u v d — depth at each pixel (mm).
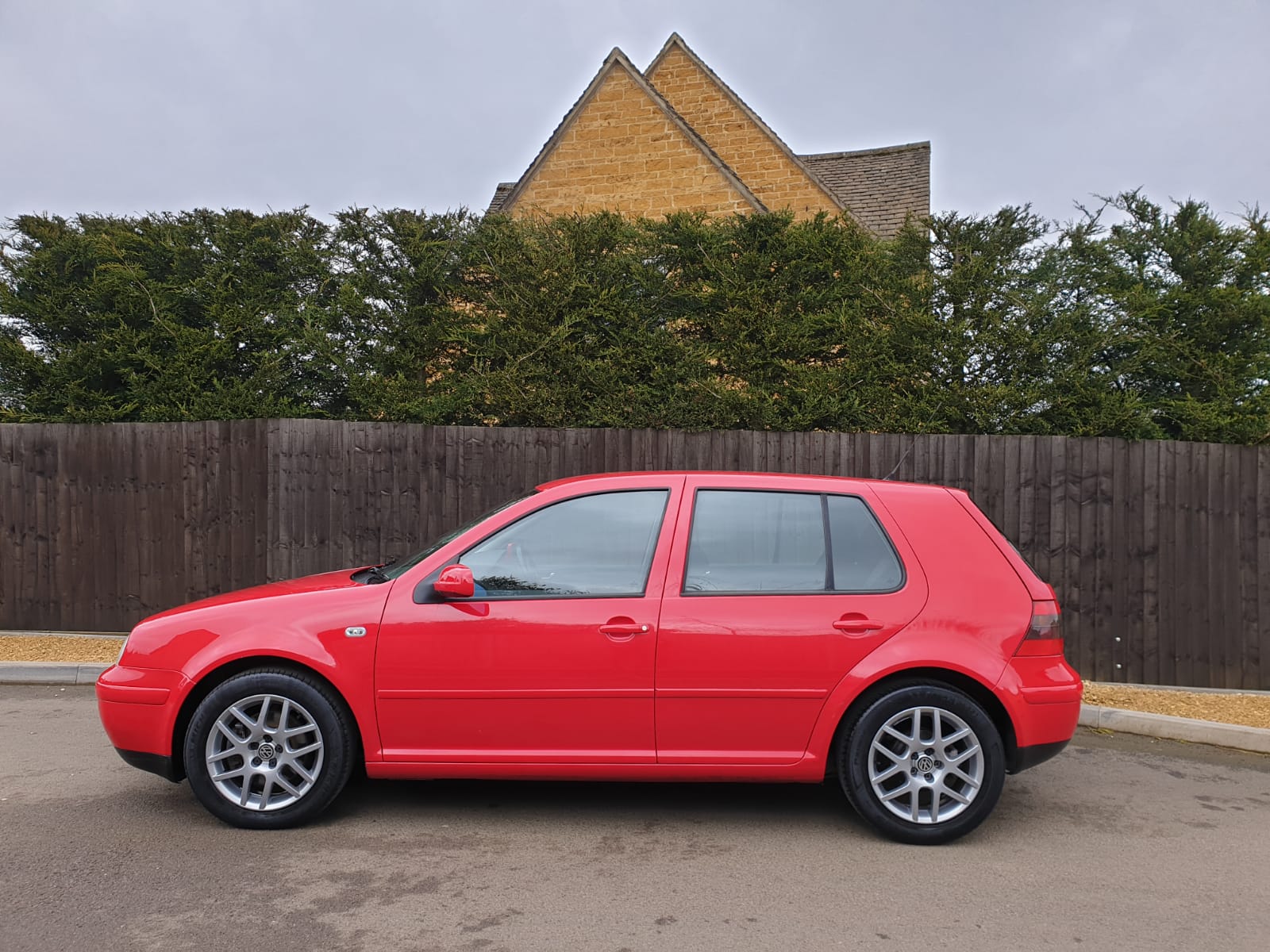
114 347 9305
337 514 8531
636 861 4016
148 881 3723
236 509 8617
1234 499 7660
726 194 13289
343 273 9625
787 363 8953
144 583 8773
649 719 4195
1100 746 6023
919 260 9203
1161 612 7684
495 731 4219
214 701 4199
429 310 9617
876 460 8172
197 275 9711
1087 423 8273
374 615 4234
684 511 4434
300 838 4215
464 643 4199
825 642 4184
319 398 9656
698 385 8727
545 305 9211
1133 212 9023
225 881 3740
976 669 4172
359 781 5117
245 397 9031
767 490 4496
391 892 3654
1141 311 8383
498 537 4410
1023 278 9086
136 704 4258
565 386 9031
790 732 4199
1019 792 5082
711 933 3354
